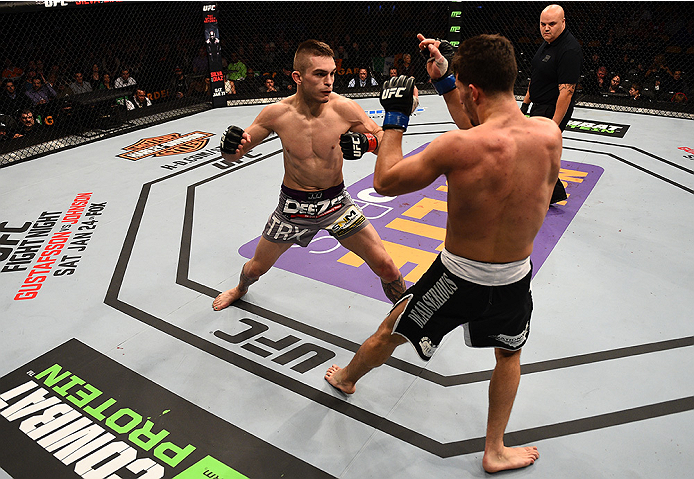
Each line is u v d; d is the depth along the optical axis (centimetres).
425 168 163
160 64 774
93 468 208
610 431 221
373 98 801
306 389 249
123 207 442
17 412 236
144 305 312
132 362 266
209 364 265
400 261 351
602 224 397
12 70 642
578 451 212
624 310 298
